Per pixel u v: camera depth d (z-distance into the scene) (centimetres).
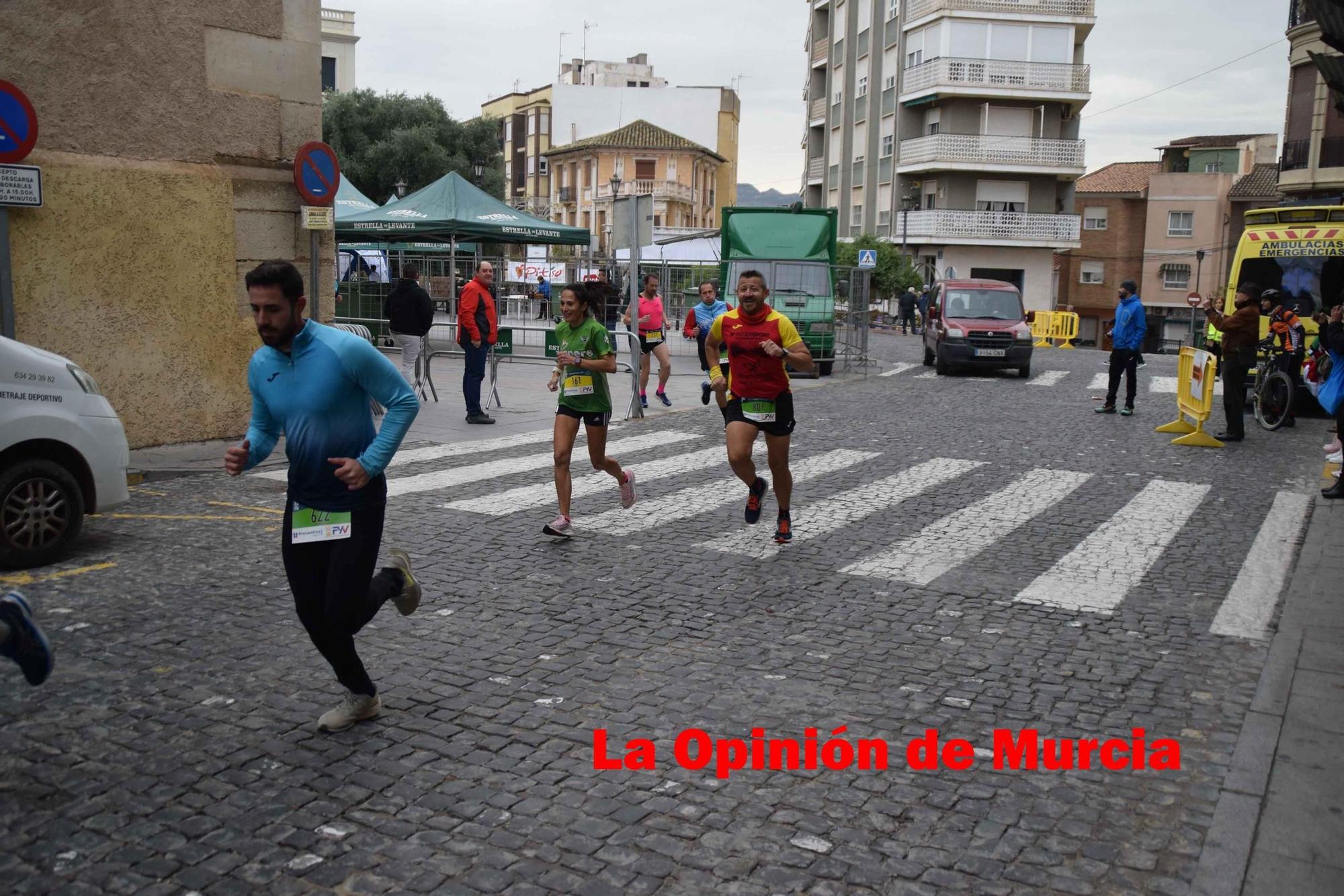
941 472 1077
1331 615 630
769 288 2056
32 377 684
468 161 5216
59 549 700
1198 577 715
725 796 401
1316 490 1002
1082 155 4806
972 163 4734
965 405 1620
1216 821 386
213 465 1050
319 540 429
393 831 369
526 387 1750
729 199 8575
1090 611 638
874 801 399
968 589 680
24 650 383
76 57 1020
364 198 2636
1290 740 457
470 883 338
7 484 668
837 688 513
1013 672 539
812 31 6025
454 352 2127
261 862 348
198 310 1134
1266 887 344
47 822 370
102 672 510
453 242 2159
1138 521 873
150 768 412
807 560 742
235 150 1159
